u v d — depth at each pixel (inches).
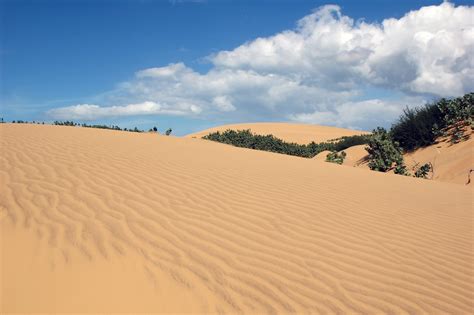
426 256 239.9
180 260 191.5
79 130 606.5
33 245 186.9
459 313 180.9
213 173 380.2
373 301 181.6
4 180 286.0
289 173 434.6
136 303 157.3
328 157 948.0
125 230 215.5
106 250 189.6
